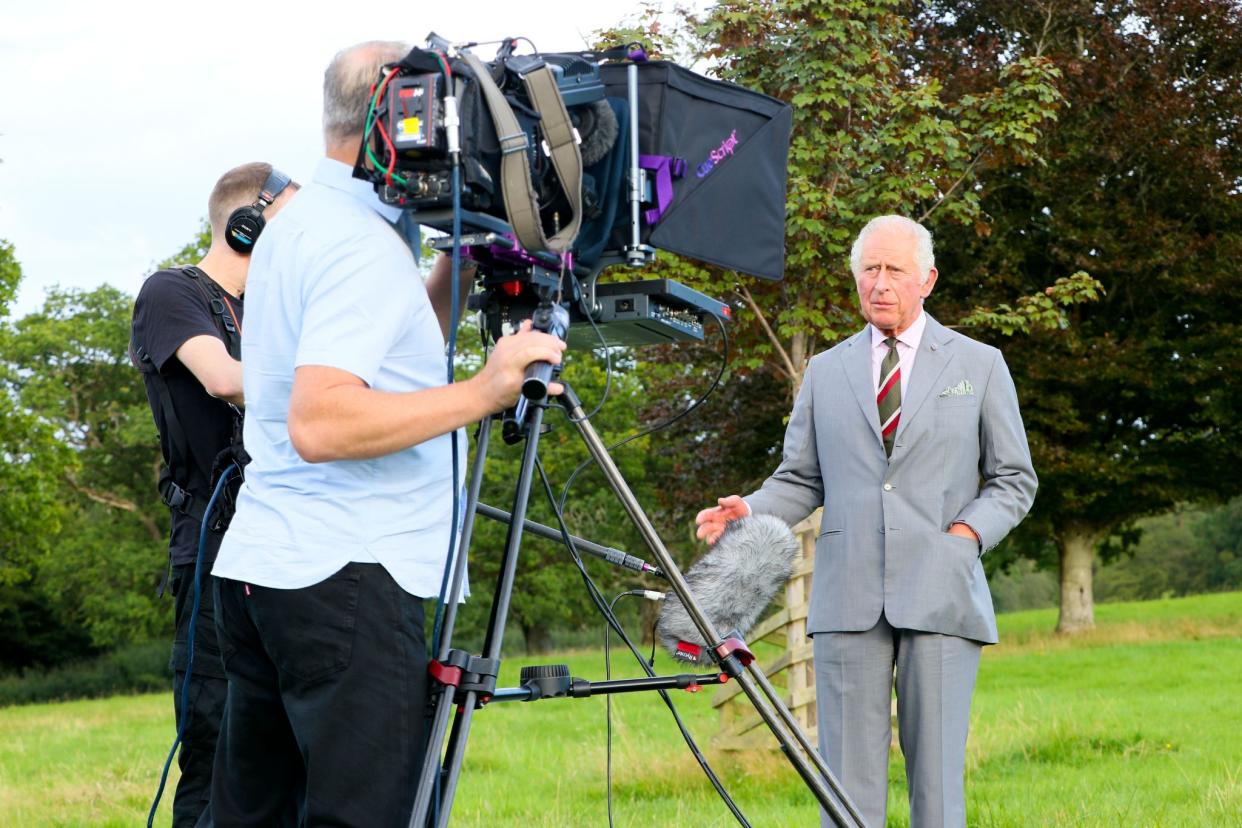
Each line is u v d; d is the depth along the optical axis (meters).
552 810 6.51
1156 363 19.52
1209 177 18.50
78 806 7.32
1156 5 18.67
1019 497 3.72
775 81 10.23
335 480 2.40
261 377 2.47
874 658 3.67
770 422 17.30
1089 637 19.25
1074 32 19.00
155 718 15.77
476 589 30.12
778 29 10.19
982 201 18.47
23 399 36.81
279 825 2.70
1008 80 11.11
